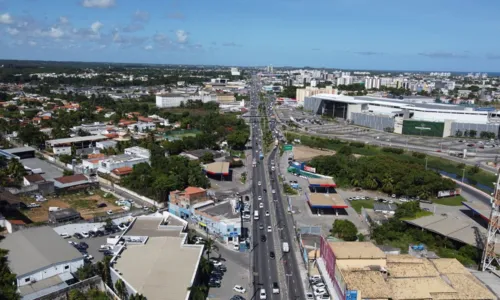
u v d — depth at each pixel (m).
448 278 118.88
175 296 107.75
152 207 192.12
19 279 113.12
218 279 132.00
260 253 152.38
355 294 106.81
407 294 109.75
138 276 117.44
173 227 154.50
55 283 117.00
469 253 149.50
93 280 116.31
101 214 181.00
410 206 188.88
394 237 164.88
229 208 176.75
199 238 155.00
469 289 113.50
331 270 126.25
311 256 143.00
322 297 120.25
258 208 198.62
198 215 172.00
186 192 181.62
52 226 156.38
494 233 135.50
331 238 160.62
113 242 151.50
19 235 137.00
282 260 147.12
